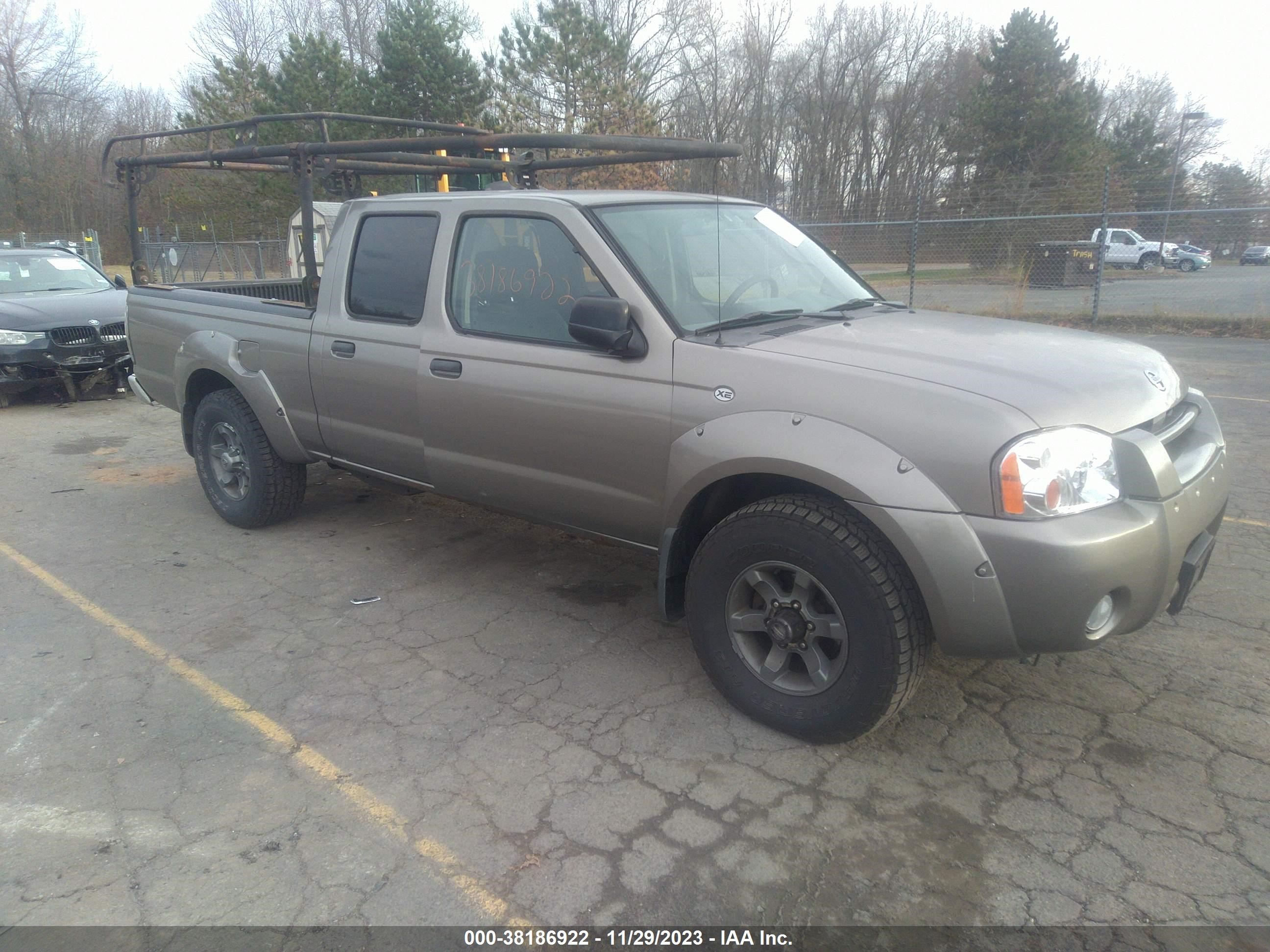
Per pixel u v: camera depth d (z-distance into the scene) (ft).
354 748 10.12
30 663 12.28
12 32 156.04
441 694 11.27
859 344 10.13
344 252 14.48
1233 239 69.26
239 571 15.52
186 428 18.37
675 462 10.36
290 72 86.33
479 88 89.97
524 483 12.30
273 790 9.39
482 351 12.26
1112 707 10.63
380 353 13.64
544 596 14.29
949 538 8.46
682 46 120.26
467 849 8.45
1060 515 8.32
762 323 11.28
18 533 17.70
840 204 74.18
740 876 8.04
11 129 155.63
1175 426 9.98
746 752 9.90
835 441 9.07
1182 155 138.92
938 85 145.18
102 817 9.03
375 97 87.10
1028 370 9.33
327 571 15.46
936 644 11.66
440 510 18.79
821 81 141.18
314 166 15.43
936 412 8.69
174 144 108.06
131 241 20.06
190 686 11.59
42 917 7.72
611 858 8.30
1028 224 70.54
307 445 15.83
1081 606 8.29
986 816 8.78
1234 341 42.37
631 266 11.04
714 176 15.23
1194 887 7.77
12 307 31.07
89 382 31.50
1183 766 9.46
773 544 9.55
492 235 12.50
